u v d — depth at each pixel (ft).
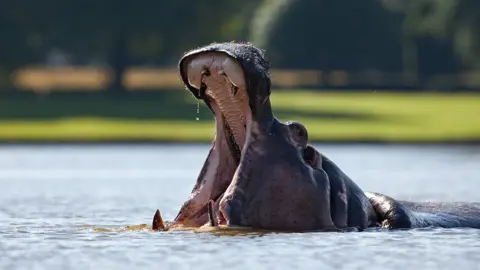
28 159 378.12
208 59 122.83
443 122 611.47
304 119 631.56
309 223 129.39
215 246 126.11
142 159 372.38
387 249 126.52
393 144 478.18
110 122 611.06
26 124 597.52
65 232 146.10
